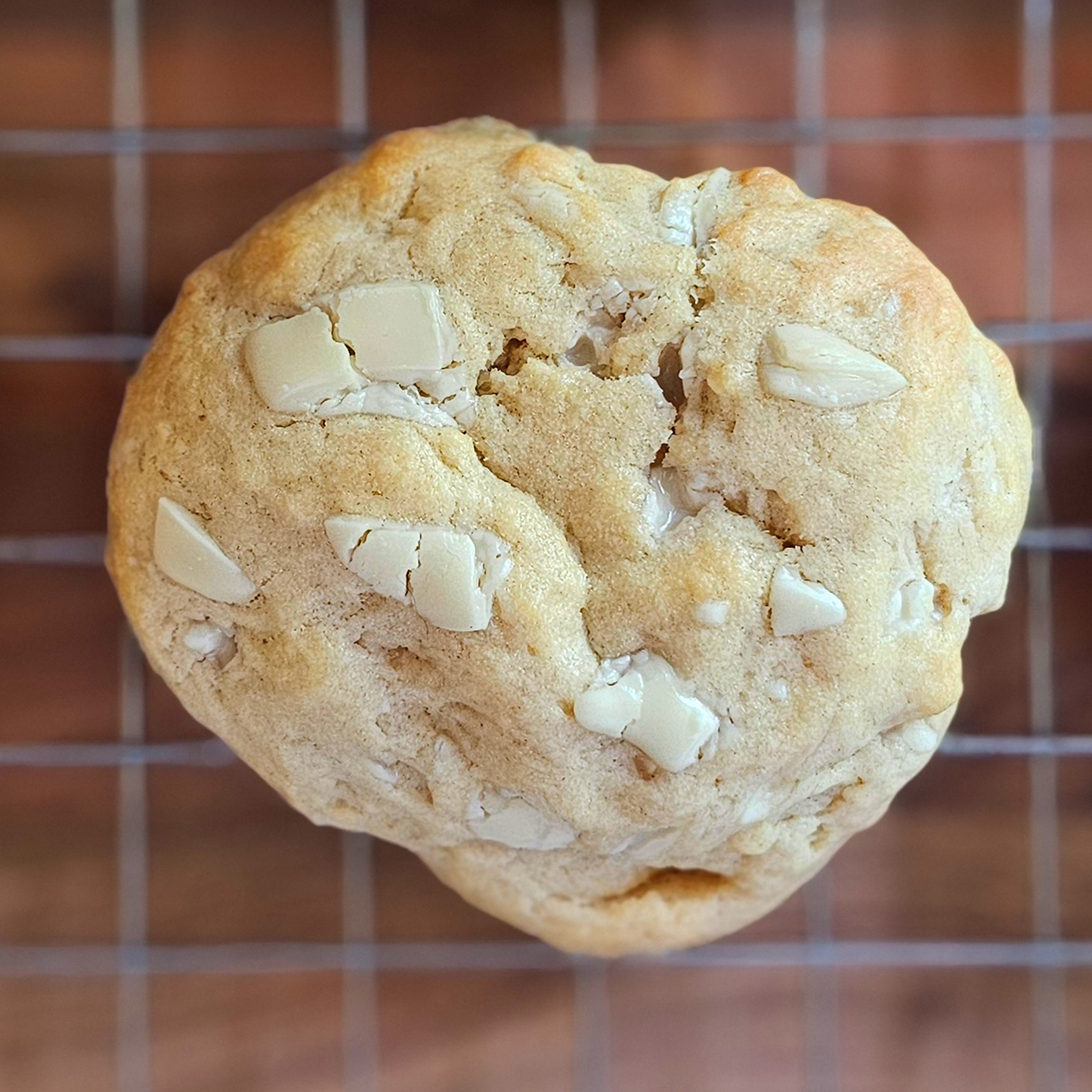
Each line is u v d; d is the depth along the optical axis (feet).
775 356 0.34
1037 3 0.52
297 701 0.36
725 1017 0.55
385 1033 0.55
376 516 0.34
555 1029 0.55
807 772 0.37
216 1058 0.55
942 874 0.54
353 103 0.52
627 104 0.52
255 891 0.54
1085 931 0.54
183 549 0.36
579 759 0.35
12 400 0.52
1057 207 0.52
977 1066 0.55
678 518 0.35
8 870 0.54
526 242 0.35
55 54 0.52
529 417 0.35
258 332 0.36
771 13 0.52
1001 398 0.38
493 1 0.52
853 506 0.34
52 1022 0.55
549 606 0.34
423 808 0.37
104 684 0.53
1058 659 0.53
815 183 0.52
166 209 0.52
